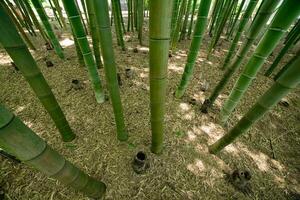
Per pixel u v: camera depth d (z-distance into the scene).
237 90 1.87
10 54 1.12
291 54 4.73
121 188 1.72
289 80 0.96
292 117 2.69
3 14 0.96
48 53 4.03
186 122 2.46
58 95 2.76
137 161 1.69
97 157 1.96
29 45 3.99
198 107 2.73
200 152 2.10
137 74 3.37
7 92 2.80
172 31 4.11
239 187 1.75
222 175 1.88
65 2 1.58
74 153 1.99
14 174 1.74
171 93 2.97
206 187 1.77
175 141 2.20
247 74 1.64
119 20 3.70
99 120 2.40
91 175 1.80
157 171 1.87
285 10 1.09
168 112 2.60
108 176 1.80
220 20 3.88
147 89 3.01
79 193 1.65
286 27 1.16
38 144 0.80
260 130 2.44
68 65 3.57
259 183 1.84
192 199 1.68
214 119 2.55
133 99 2.78
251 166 1.99
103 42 1.15
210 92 3.08
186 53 4.36
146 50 4.43
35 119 2.36
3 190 1.62
